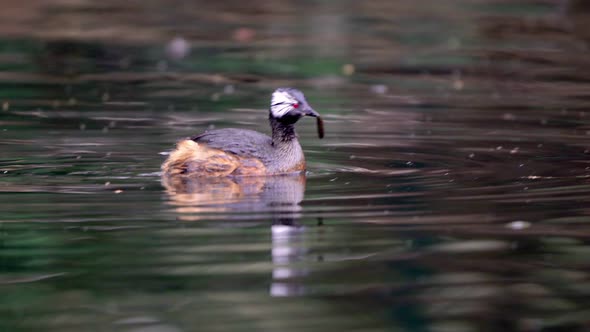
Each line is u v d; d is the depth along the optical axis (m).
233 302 9.66
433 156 16.67
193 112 20.91
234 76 25.83
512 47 30.77
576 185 14.29
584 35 32.97
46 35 31.83
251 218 12.55
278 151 15.41
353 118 20.58
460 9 39.75
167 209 12.96
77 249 11.23
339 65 27.59
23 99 22.05
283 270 10.59
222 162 14.97
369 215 12.67
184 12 38.41
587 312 9.46
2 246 11.31
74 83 24.36
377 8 40.22
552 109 21.42
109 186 14.26
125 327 9.05
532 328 9.05
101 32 32.75
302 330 8.98
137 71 26.33
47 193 13.80
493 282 10.27
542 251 11.21
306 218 12.55
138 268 10.62
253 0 42.56
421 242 11.56
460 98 22.95
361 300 9.73
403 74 26.36
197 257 10.96
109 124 19.36
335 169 15.72
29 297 9.81
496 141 18.00
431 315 9.38
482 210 12.91
